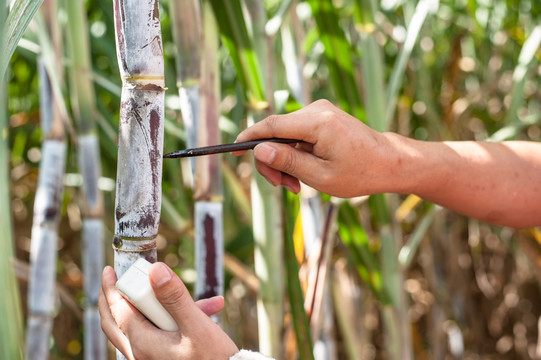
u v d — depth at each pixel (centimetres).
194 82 88
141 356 59
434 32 209
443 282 221
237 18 83
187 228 124
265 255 92
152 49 57
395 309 120
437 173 81
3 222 49
